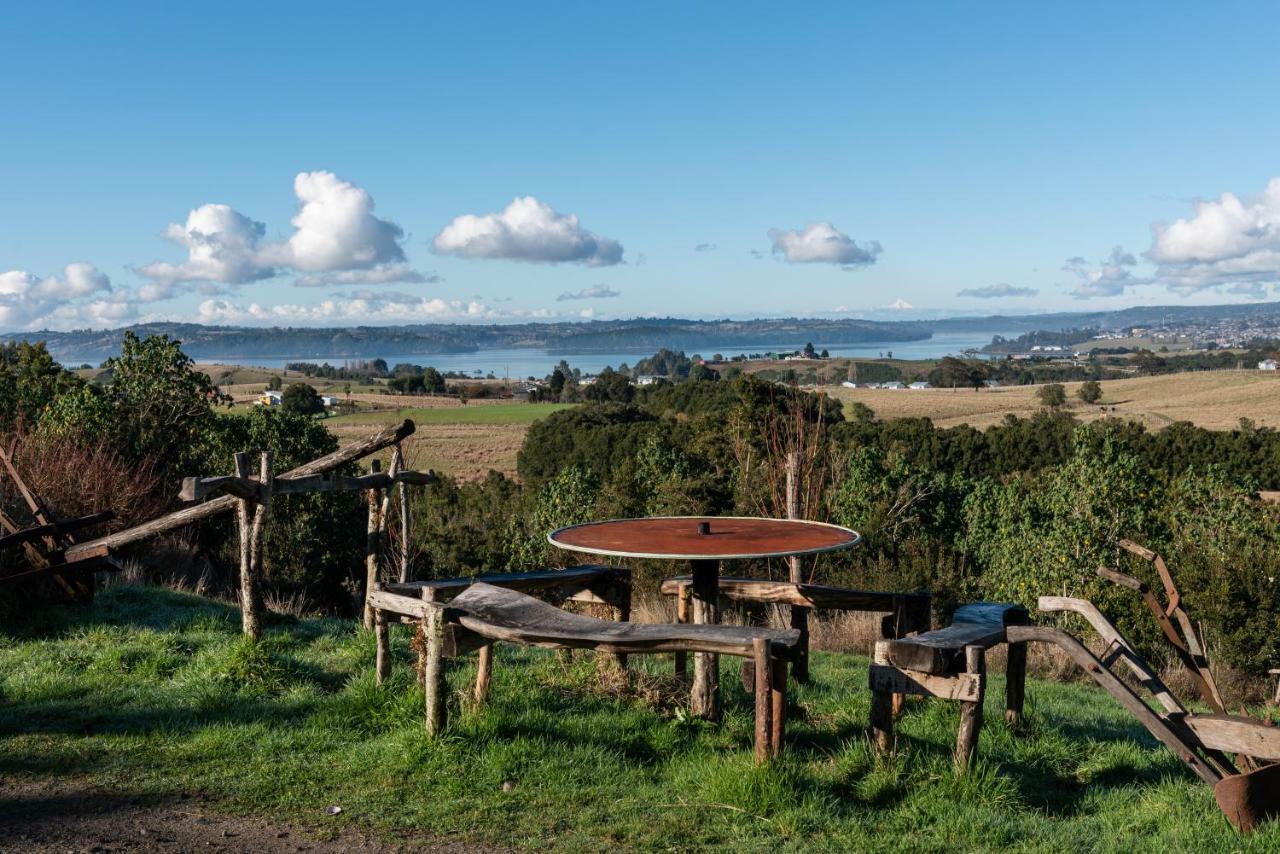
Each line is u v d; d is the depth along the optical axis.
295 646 8.91
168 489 19.25
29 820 4.94
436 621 6.08
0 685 7.39
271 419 27.97
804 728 6.84
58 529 9.93
